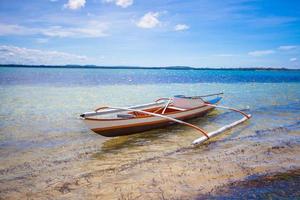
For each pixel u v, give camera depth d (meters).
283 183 5.04
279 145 7.68
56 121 11.19
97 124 7.88
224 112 13.97
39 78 55.44
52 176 5.52
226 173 5.57
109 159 6.62
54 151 7.23
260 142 8.04
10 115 12.53
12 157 6.70
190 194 4.64
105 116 12.69
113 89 30.38
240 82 51.41
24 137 8.62
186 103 11.77
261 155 6.77
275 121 11.41
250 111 14.29
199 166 6.02
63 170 5.86
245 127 10.20
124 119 8.47
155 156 6.83
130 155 6.93
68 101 18.36
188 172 5.66
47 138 8.55
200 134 9.26
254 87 35.59
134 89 30.91
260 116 12.68
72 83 41.03
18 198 4.60
